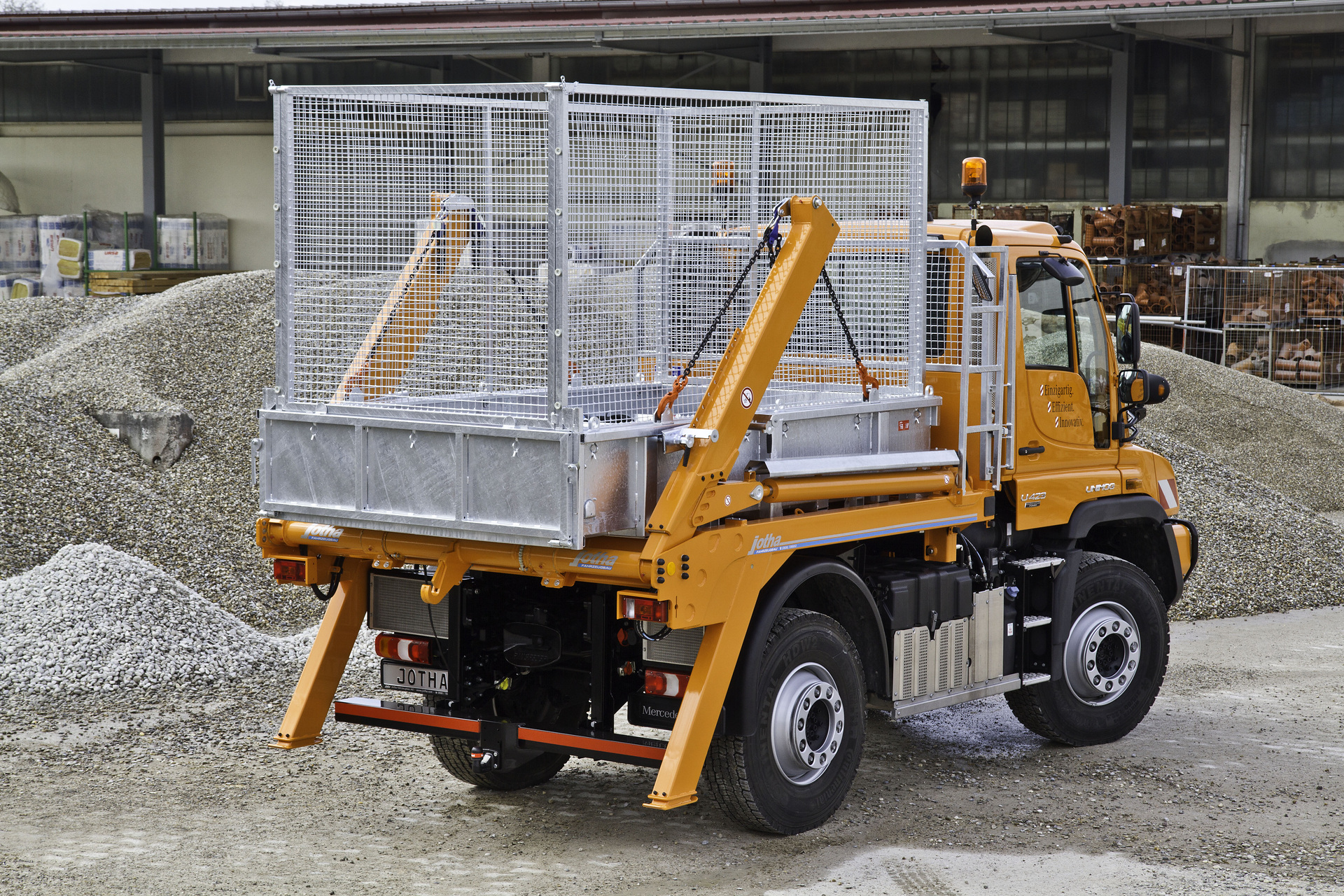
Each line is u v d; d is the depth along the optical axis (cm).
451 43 2475
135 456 1296
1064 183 2628
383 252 542
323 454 543
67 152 3094
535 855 554
